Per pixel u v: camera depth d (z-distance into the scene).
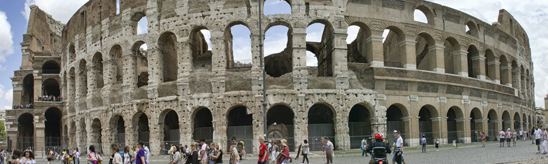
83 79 73.25
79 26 73.56
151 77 61.00
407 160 41.12
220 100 56.81
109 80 65.75
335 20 58.69
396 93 60.62
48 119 95.19
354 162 41.81
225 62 58.25
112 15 66.81
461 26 68.44
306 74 56.97
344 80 57.69
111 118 64.62
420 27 63.25
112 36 65.75
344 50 58.47
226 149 56.19
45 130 94.50
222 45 58.00
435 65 64.31
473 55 72.06
